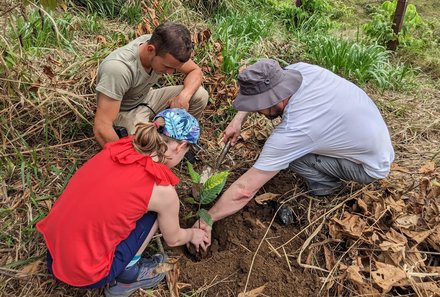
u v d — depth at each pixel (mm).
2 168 2590
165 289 2166
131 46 2449
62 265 1853
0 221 2332
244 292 2131
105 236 1825
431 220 2436
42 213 2330
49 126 2846
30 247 2227
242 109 2127
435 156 3064
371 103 2385
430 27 5566
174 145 1943
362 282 2102
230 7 5027
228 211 2299
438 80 4477
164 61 2320
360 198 2574
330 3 6488
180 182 2740
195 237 2234
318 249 2393
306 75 2232
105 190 1807
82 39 3721
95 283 1866
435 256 2381
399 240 2311
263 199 2549
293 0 6027
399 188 2678
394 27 4930
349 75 4059
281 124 2170
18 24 3316
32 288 2076
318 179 2553
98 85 2346
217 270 2266
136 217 1857
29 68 2838
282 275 2252
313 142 2203
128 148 1878
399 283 2127
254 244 2391
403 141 3354
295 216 2570
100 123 2377
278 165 2199
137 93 2617
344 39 4582
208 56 3508
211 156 2998
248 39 4250
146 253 2314
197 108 2949
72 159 2729
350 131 2246
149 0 4211
